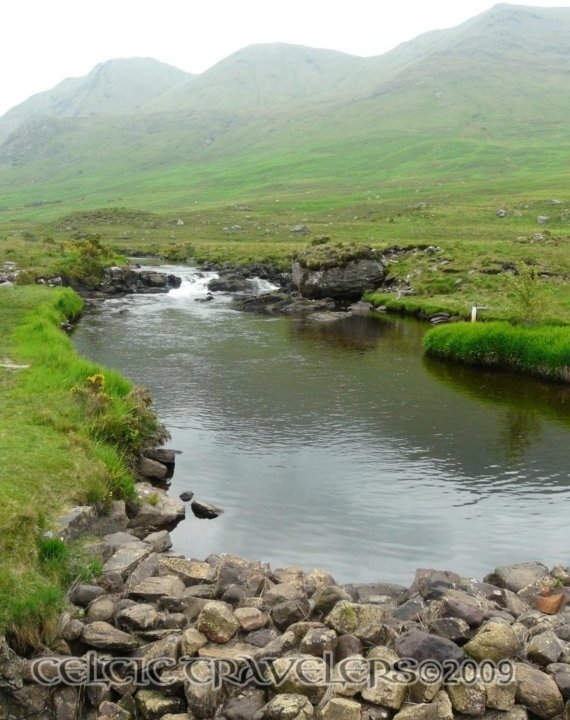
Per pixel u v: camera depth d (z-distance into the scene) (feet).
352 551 54.60
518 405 98.32
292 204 539.70
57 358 95.25
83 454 59.11
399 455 77.15
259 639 38.96
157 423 78.84
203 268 274.77
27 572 40.88
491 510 63.05
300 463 74.08
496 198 482.69
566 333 119.85
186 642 37.58
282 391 103.35
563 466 74.49
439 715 33.81
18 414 68.08
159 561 47.67
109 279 225.97
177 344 138.41
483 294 181.78
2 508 45.50
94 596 42.09
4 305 150.92
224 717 34.19
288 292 219.20
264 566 49.19
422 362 125.18
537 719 34.60
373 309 189.06
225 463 73.61
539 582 46.70
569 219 370.73
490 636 37.01
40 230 442.50
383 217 423.23
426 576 46.65
